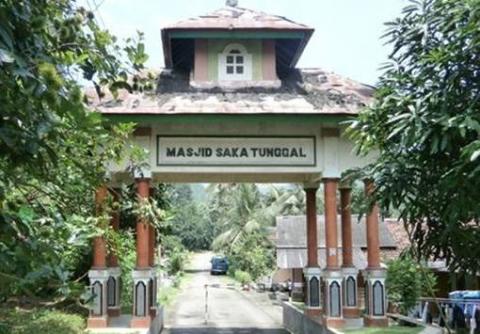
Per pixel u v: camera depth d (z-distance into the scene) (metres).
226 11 16.83
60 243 3.13
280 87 15.80
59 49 2.96
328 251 14.20
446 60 5.94
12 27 2.36
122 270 16.69
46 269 2.59
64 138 2.94
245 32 15.53
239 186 45.69
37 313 10.70
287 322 19.28
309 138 14.51
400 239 27.69
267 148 14.43
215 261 53.66
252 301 30.28
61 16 3.11
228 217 50.44
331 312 13.96
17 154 2.52
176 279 40.25
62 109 2.57
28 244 2.55
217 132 14.40
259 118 13.95
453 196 5.93
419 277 17.09
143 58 3.54
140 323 13.53
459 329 14.66
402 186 6.51
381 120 6.73
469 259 6.74
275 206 43.50
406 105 6.41
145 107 13.96
